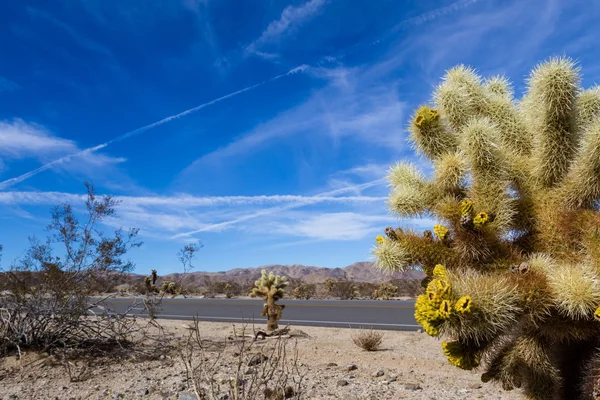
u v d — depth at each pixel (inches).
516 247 150.6
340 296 1402.6
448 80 173.5
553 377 148.6
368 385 239.1
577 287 119.2
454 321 113.8
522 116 169.2
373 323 550.9
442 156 159.9
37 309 311.7
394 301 1020.5
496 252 144.0
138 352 315.6
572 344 153.2
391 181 171.9
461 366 127.0
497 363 157.4
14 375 260.2
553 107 142.9
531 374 149.3
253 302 994.1
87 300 335.3
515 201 151.6
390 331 479.8
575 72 141.8
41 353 299.1
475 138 144.5
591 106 160.6
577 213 142.3
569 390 152.9
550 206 147.9
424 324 117.6
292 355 322.3
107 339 344.8
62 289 313.7
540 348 148.0
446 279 121.8
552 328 133.8
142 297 398.6
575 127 146.9
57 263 315.6
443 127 162.4
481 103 168.7
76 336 334.0
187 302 987.3
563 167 147.8
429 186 163.0
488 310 114.7
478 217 138.2
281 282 450.0
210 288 1664.6
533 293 122.6
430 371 284.0
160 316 647.1
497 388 238.7
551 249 143.9
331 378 253.1
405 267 152.0
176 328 478.3
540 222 148.3
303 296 1364.4
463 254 142.7
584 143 137.1
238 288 1599.4
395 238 155.6
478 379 261.6
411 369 288.8
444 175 153.0
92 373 263.9
